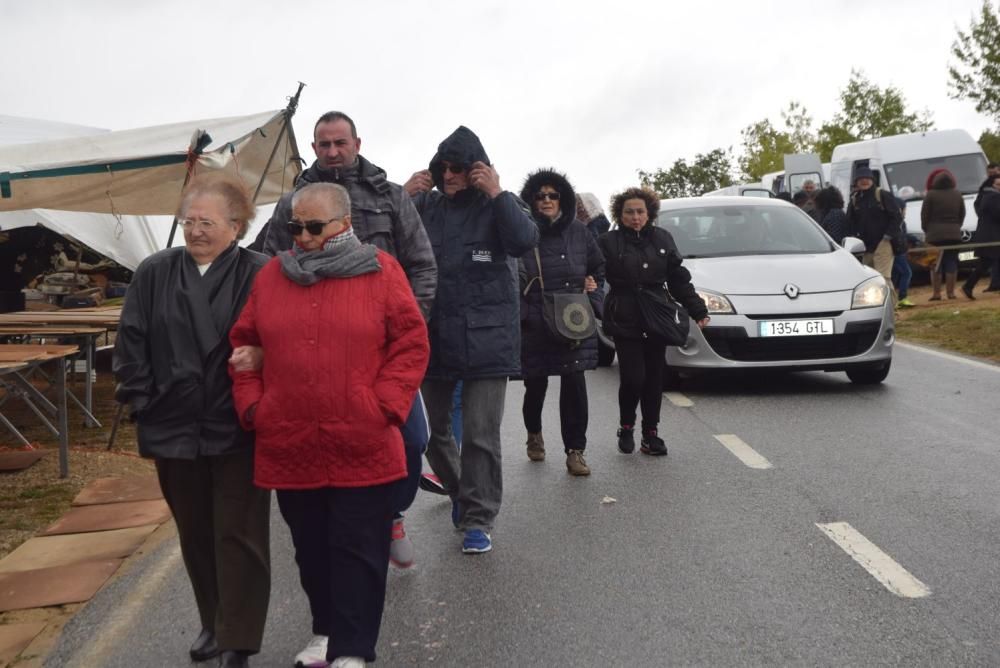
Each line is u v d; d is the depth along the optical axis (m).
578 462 7.18
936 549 5.34
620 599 4.77
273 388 3.85
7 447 8.95
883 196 15.78
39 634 4.66
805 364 9.98
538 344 7.07
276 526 6.43
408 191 5.69
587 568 5.23
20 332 9.19
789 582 4.92
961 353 12.59
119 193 10.84
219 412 3.97
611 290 7.65
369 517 3.89
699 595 4.79
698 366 10.08
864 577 4.95
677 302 7.91
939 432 8.21
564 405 7.23
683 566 5.21
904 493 6.46
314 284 3.88
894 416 8.90
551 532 5.88
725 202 12.00
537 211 7.04
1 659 4.38
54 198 10.65
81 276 17.20
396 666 4.12
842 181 23.08
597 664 4.06
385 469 3.87
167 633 4.60
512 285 5.67
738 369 10.01
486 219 5.62
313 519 4.02
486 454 5.55
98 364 14.49
